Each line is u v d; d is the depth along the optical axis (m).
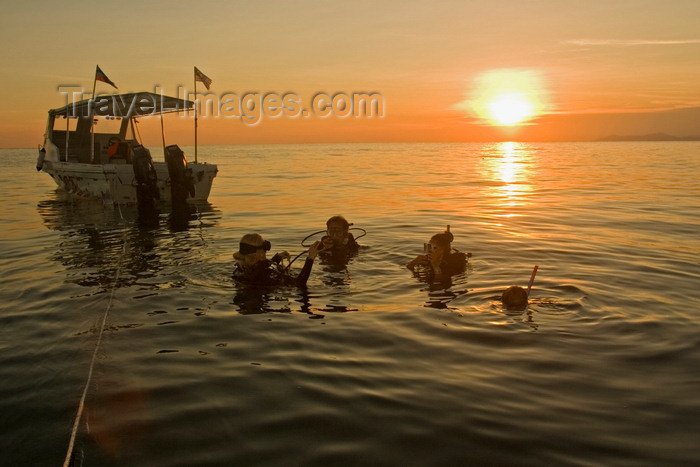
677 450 2.77
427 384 3.56
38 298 5.74
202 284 6.18
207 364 3.96
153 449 2.84
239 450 2.82
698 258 7.36
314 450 2.81
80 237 9.80
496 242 8.55
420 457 2.73
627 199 15.38
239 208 14.10
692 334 4.40
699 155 55.53
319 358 4.03
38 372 3.87
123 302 5.54
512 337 4.36
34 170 35.31
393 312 5.05
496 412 3.18
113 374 3.81
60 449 2.88
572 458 2.71
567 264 6.94
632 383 3.54
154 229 10.69
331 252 7.64
